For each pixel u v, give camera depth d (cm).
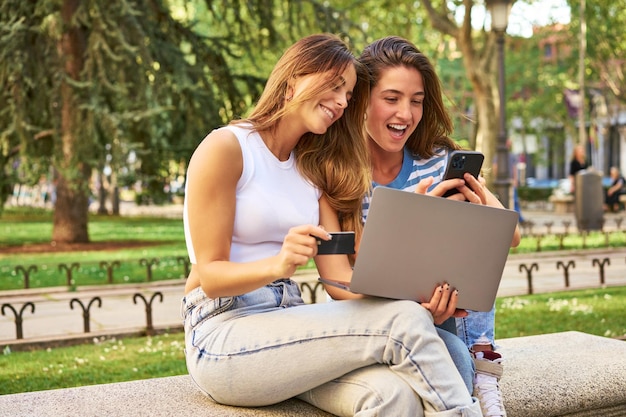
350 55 292
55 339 645
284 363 264
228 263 269
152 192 1869
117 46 1475
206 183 275
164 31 1725
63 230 1709
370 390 254
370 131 328
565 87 3631
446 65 3462
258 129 290
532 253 1327
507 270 1152
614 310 761
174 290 963
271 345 266
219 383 274
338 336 260
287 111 286
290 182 297
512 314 746
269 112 293
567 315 733
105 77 1462
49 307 848
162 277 1070
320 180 305
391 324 256
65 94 1477
